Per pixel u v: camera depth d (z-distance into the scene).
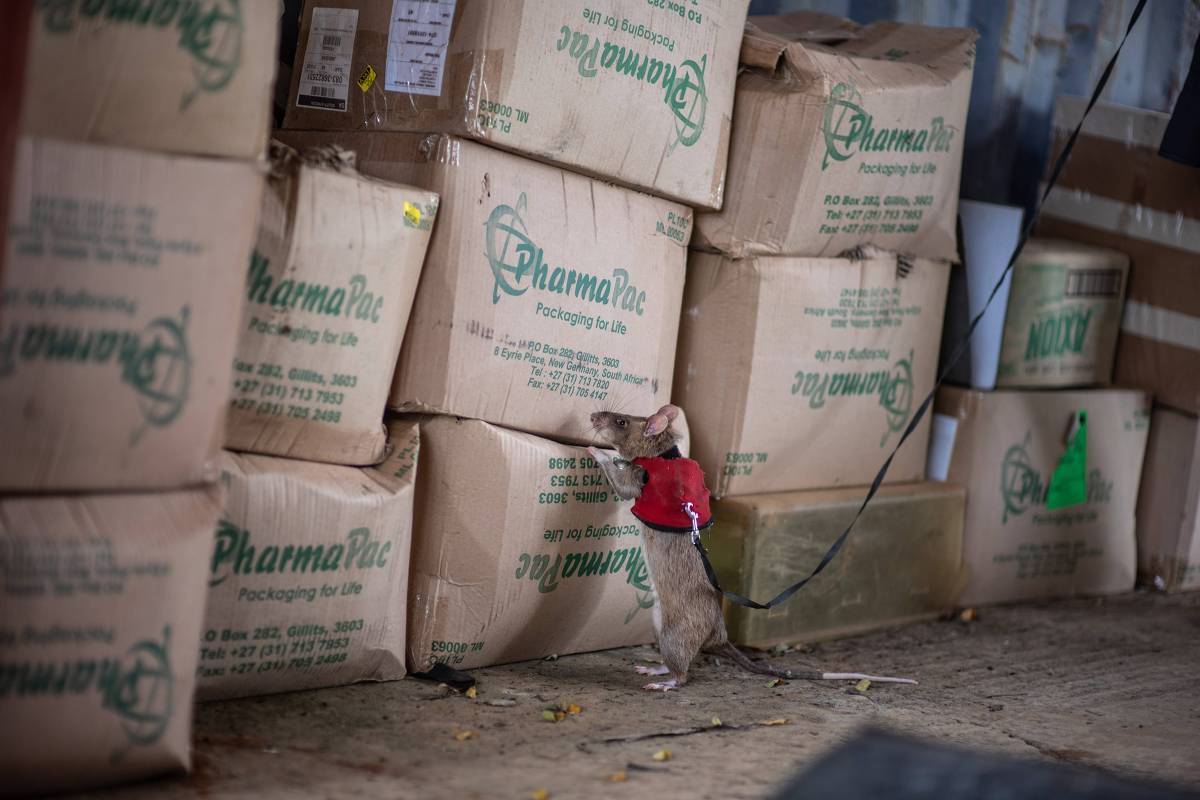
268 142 3.55
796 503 5.03
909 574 5.55
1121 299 6.43
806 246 4.96
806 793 2.48
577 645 4.72
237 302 3.12
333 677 3.99
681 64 4.51
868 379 5.34
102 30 2.86
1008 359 5.91
